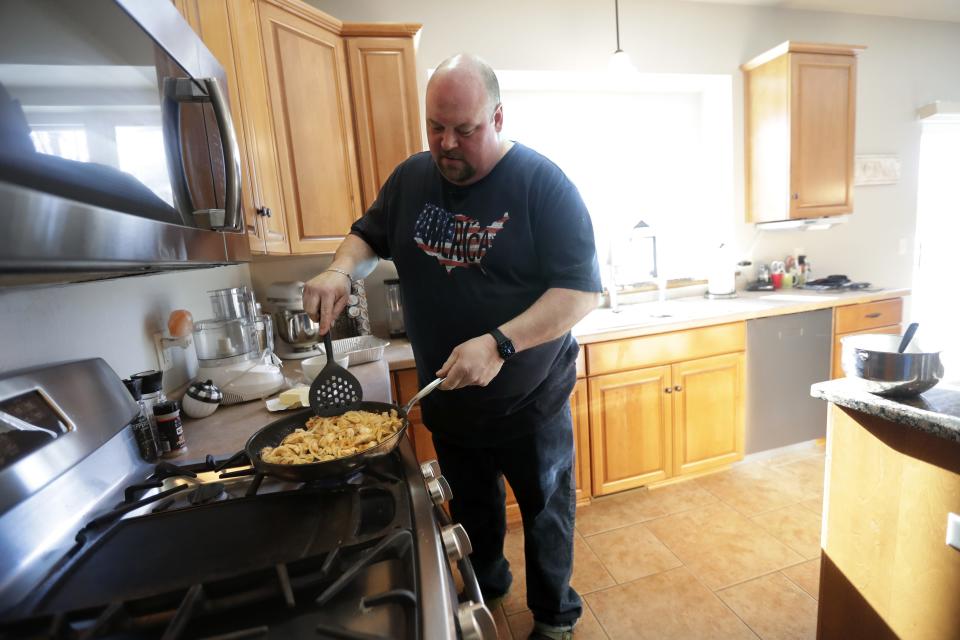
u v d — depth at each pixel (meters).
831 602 1.09
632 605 1.48
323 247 1.75
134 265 0.46
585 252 0.99
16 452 0.54
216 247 0.69
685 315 2.11
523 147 1.08
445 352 1.12
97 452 0.68
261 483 0.71
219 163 0.76
